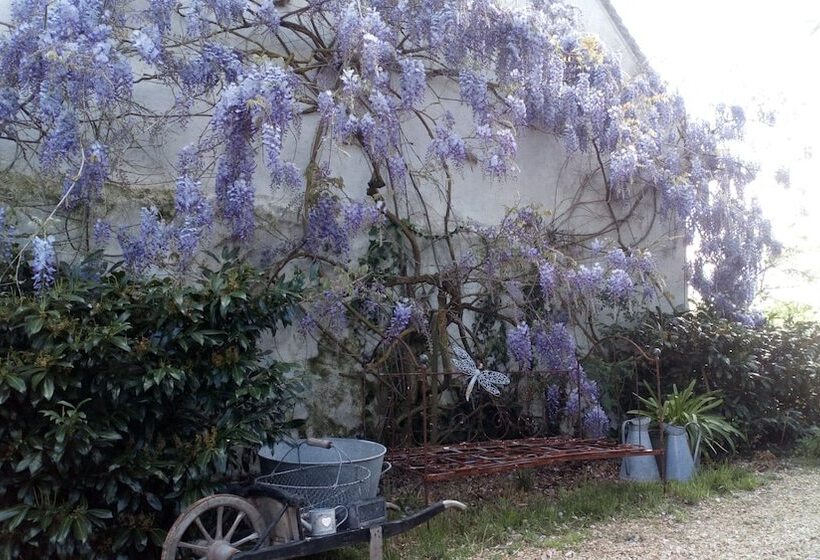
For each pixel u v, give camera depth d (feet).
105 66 13.60
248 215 15.25
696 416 19.62
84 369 11.71
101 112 14.44
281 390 13.57
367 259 19.04
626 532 14.87
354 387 18.37
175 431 12.70
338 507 12.21
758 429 22.03
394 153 18.58
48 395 10.85
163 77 15.74
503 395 20.45
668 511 16.24
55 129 13.39
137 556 12.12
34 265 12.33
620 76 23.41
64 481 11.47
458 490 17.38
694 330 22.18
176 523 11.03
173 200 16.22
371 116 17.43
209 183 16.79
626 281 20.63
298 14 18.31
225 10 16.24
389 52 17.92
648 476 18.62
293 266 17.85
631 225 25.34
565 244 23.07
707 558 13.43
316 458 14.88
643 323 23.20
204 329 12.81
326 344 18.04
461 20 18.53
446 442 19.56
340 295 16.85
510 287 20.08
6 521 11.05
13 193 14.56
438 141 18.60
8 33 14.29
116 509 11.82
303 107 18.30
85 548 11.39
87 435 11.09
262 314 13.34
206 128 16.16
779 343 22.91
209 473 12.03
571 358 19.75
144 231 14.19
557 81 21.11
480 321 20.74
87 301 12.33
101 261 14.14
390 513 15.10
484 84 19.27
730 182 25.57
